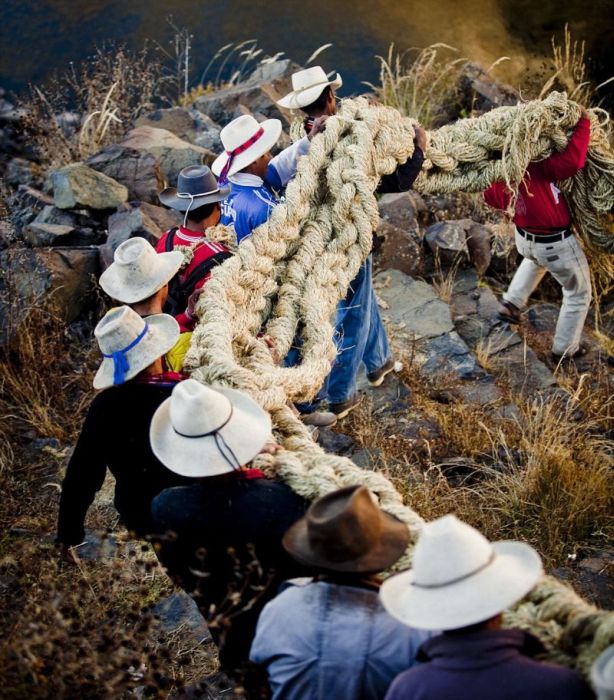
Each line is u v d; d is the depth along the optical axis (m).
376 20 12.45
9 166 8.42
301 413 5.50
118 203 6.95
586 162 6.08
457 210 7.92
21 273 6.23
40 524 4.79
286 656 2.72
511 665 2.41
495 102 9.48
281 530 3.12
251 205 5.15
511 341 6.74
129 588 4.43
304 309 4.64
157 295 4.08
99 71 10.58
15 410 5.76
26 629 3.09
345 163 5.12
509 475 5.47
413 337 6.57
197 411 3.11
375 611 2.74
